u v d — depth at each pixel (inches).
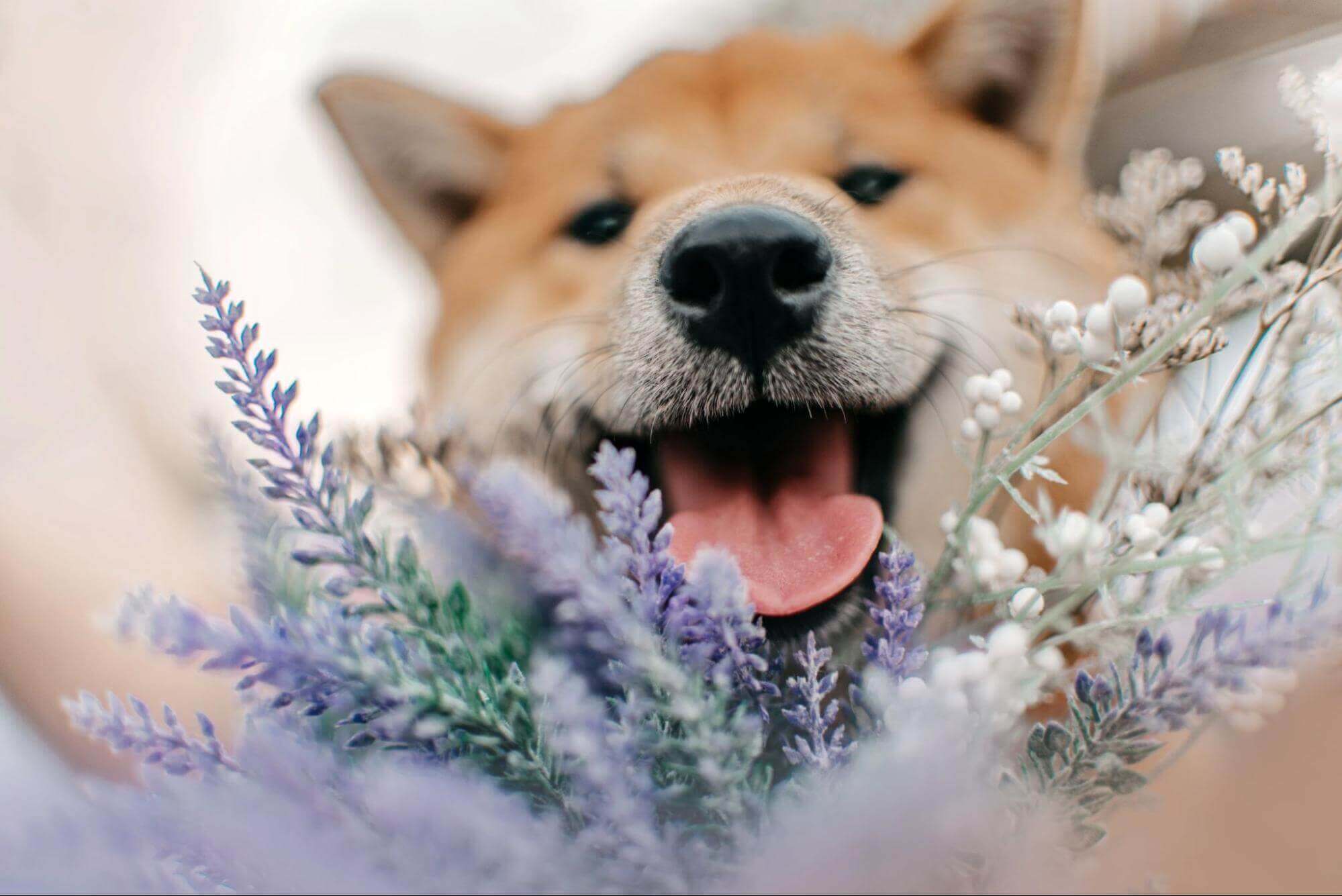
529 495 7.2
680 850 7.3
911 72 14.6
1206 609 7.8
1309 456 8.7
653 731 7.8
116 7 14.8
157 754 7.6
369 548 8.4
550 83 17.5
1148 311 8.7
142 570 11.7
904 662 8.4
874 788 6.2
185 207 15.1
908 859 6.2
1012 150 14.5
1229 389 8.9
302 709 7.9
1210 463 8.9
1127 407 11.4
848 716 8.6
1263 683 7.5
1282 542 7.8
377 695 7.6
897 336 12.5
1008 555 8.7
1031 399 13.1
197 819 6.5
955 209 13.7
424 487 8.8
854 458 12.5
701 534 11.4
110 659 11.4
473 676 8.3
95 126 14.4
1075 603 8.6
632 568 7.8
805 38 15.2
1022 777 8.1
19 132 14.1
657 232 12.9
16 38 14.2
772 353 12.1
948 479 12.7
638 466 12.6
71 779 7.4
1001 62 14.5
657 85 14.7
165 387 13.3
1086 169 15.0
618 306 12.9
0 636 11.4
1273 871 7.9
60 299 13.3
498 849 6.3
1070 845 7.5
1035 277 13.6
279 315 16.0
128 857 6.4
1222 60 14.1
